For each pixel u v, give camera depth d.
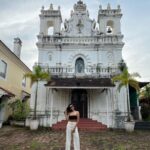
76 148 7.70
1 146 10.48
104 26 24.08
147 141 12.36
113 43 22.88
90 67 22.27
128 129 16.52
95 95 21.28
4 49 21.17
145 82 21.61
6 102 21.78
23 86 28.47
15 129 17.34
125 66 20.34
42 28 24.12
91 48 23.12
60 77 21.31
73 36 23.38
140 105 24.05
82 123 18.66
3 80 21.38
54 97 20.91
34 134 14.71
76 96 21.73
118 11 24.56
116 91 20.53
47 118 19.36
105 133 15.51
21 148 10.00
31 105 20.59
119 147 10.39
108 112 19.66
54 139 12.69
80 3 25.16
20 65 26.80
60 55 23.03
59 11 24.80
